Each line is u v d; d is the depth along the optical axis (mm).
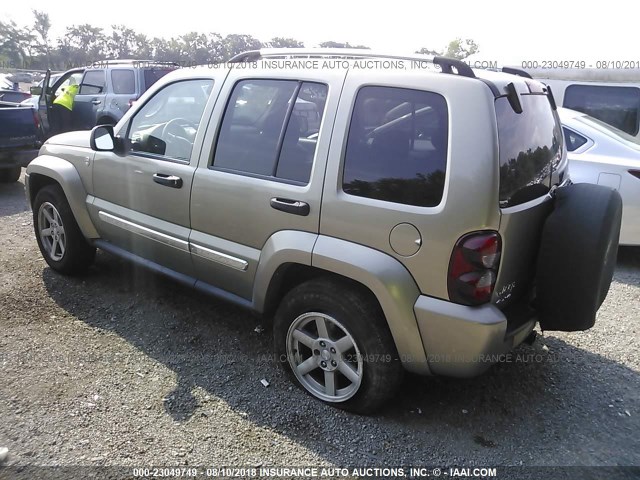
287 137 3084
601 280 2750
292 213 2957
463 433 2910
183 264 3721
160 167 3674
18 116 7922
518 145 2688
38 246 5309
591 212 2691
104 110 10820
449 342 2594
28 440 2705
